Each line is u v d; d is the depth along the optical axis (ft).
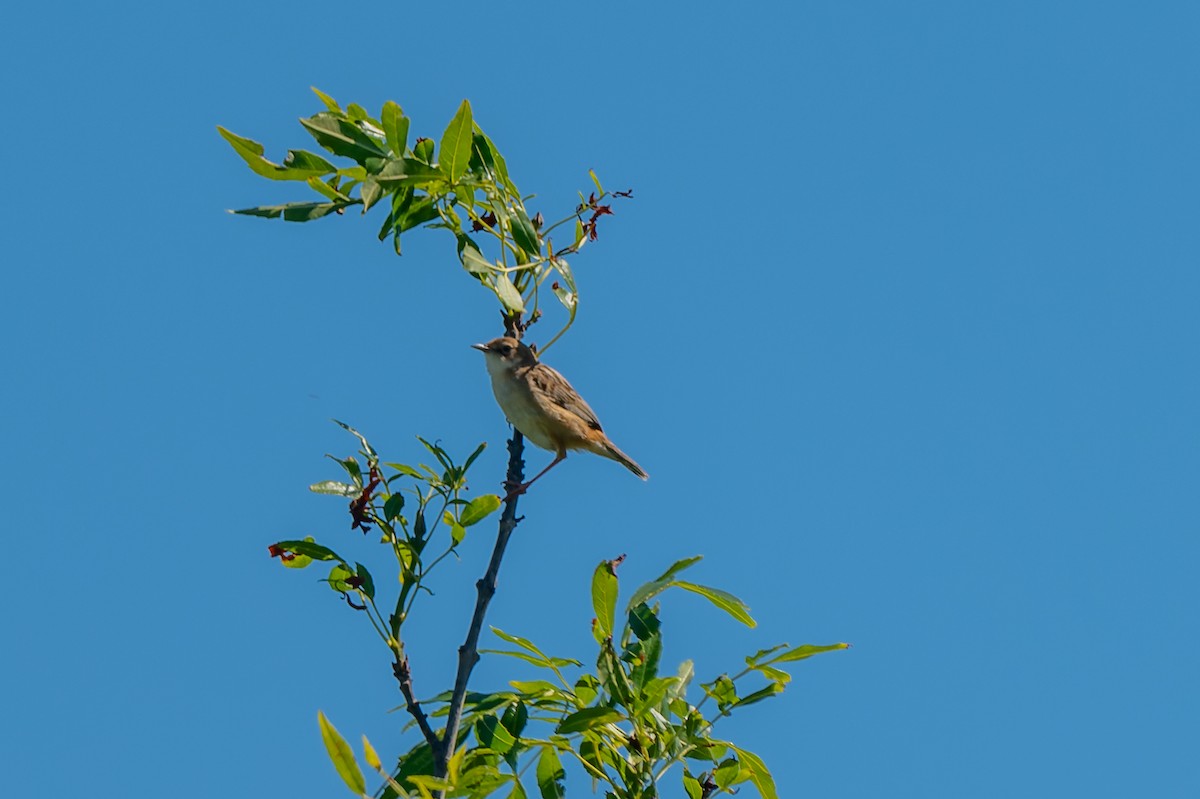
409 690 37.09
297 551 38.27
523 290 43.24
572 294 44.06
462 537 39.01
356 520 38.04
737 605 38.24
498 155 43.21
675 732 39.17
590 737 39.58
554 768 39.78
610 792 38.86
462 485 38.88
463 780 34.78
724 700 39.75
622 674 38.73
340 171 40.93
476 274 41.63
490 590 38.32
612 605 38.68
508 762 38.75
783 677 39.45
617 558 38.70
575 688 41.04
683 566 38.60
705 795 40.22
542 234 44.21
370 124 42.14
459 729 39.58
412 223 42.75
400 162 39.81
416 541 37.86
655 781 38.63
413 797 32.60
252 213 41.27
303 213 41.52
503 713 39.47
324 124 39.19
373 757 29.60
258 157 40.37
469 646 37.50
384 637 37.32
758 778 39.37
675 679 38.86
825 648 38.70
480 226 43.52
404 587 37.88
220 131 39.96
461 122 39.86
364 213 38.88
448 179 40.45
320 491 37.78
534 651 40.78
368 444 38.60
